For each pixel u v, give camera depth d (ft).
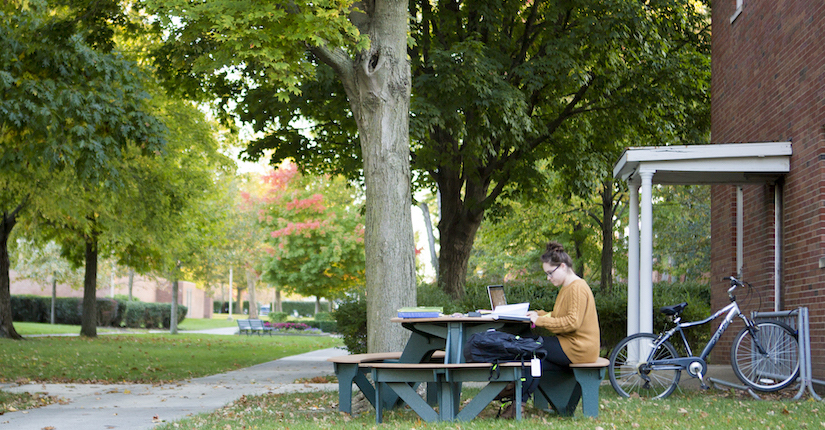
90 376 42.22
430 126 40.68
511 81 46.98
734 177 33.45
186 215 77.25
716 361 40.27
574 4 45.50
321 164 56.75
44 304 130.62
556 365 21.02
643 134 52.80
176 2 25.85
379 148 27.48
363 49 27.61
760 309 34.60
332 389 33.83
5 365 46.34
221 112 52.95
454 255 52.19
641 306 31.01
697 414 21.59
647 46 46.14
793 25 30.78
